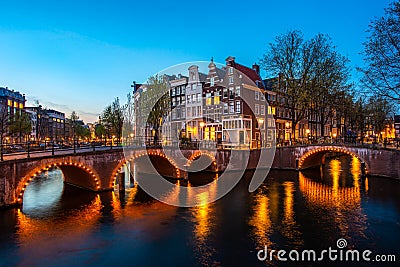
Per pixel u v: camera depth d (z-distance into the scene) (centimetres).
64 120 11019
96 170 2256
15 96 7269
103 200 2073
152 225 1555
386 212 1745
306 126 5791
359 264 1116
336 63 3781
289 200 2072
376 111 4559
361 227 1499
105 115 5156
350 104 4391
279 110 5000
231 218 1669
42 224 1557
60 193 2289
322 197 2145
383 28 2364
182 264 1124
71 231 1461
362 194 2208
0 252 1220
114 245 1301
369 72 2442
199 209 1861
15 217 1650
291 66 3684
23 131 5216
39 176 3216
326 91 3697
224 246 1284
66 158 2047
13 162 1764
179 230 1478
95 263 1134
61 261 1148
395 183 2553
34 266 1107
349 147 3042
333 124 6412
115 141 3456
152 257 1184
